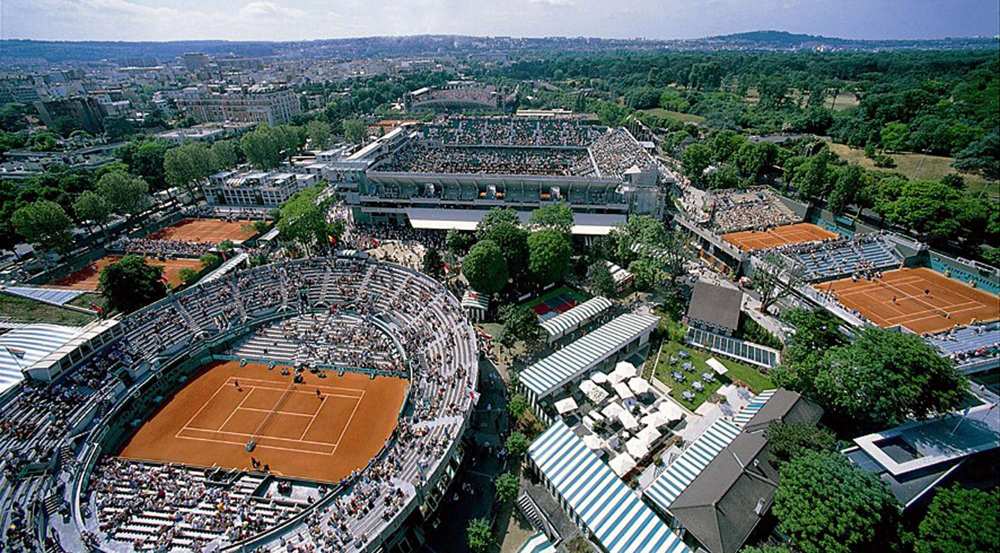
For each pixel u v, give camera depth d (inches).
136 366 2923.2
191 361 3161.9
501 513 2162.9
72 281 4128.9
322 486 2311.8
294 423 2696.9
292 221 4190.5
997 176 5383.9
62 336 3011.8
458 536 2064.5
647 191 4739.2
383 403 2834.6
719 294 3353.8
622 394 2682.1
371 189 5182.1
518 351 3186.5
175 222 5418.3
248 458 2475.4
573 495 2054.6
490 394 2829.7
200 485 2309.3
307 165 6914.4
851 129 7121.1
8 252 4778.5
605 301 3501.5
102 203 4800.7
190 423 2706.7
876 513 1652.3
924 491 1991.9
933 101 7263.8
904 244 3917.3
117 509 2178.9
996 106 6628.9
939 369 2144.4
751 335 3230.8
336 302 3663.9
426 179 4997.5
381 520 1990.7
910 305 3329.2
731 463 2070.6
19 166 6673.2
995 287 3449.8
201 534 2066.9
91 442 2486.5
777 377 2615.7
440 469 2123.5
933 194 3946.9
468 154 6545.3
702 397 2770.7
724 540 1792.6
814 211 4867.1
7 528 2052.2
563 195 5078.7
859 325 2910.9
